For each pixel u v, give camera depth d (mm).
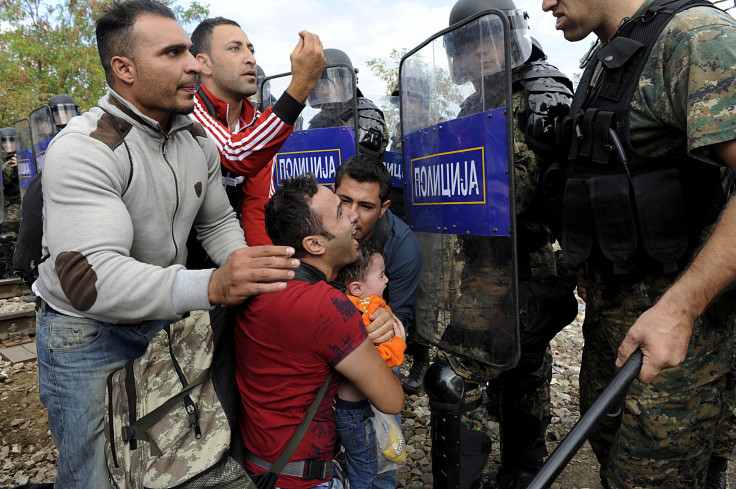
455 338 2016
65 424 1480
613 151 1504
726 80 1229
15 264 1579
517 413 2256
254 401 1353
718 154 1275
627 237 1498
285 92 1879
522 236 2143
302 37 1840
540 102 1845
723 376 1557
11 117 15477
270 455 1349
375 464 1562
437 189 2084
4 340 4832
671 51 1370
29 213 1521
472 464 1917
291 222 1400
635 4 1546
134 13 1354
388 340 1485
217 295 1137
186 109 1444
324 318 1266
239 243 1743
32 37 15383
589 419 1123
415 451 2850
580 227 1626
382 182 1974
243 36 2285
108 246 1206
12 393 3830
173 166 1482
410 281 2148
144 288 1159
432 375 1895
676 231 1425
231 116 2391
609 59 1510
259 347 1319
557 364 4043
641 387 1515
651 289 1536
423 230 2225
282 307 1280
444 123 1984
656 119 1416
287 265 1087
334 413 1463
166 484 1221
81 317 1457
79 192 1237
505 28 1611
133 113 1384
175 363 1326
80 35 15492
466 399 1961
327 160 2979
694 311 1199
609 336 1718
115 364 1515
